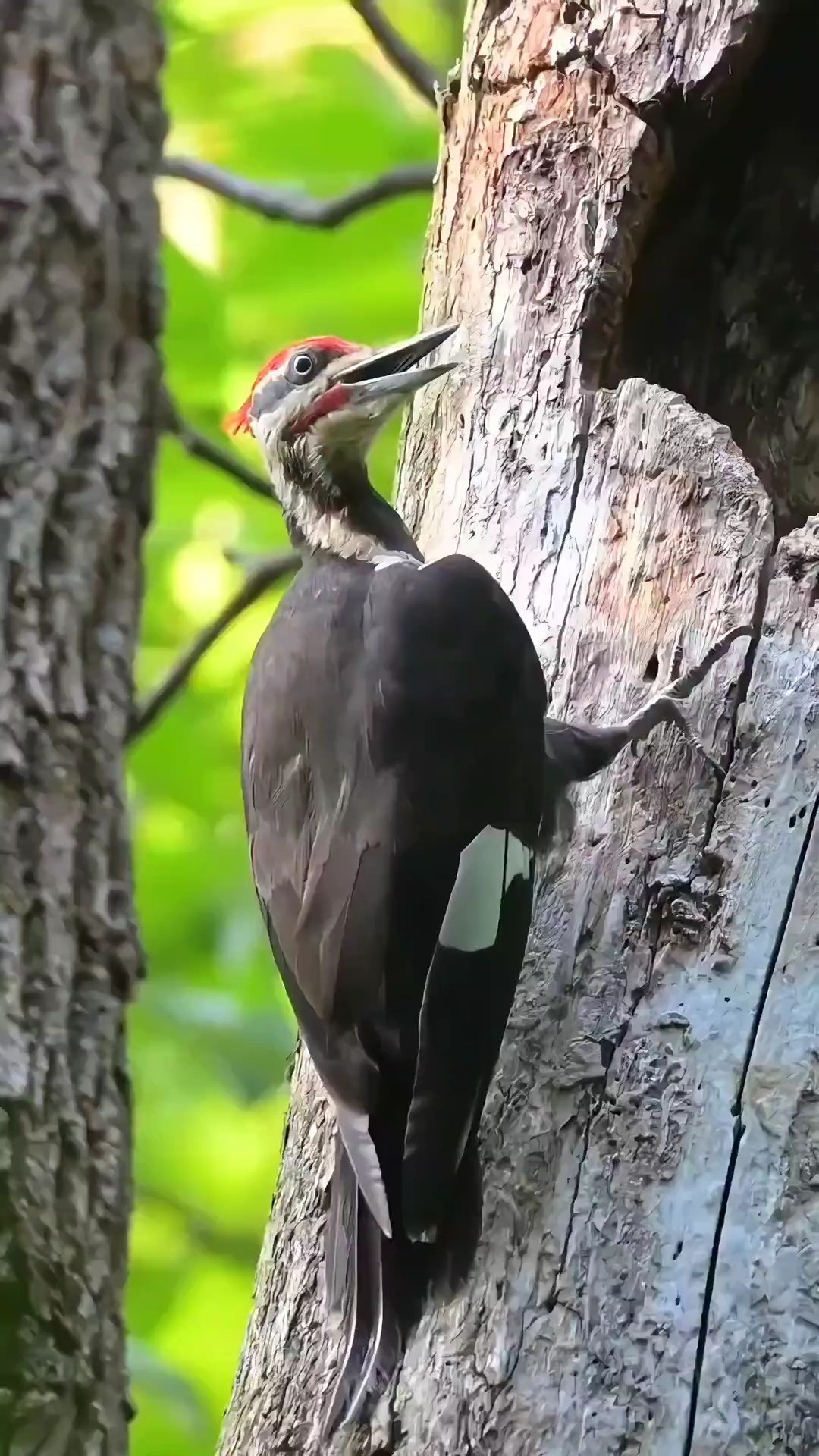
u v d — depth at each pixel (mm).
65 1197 5887
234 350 10867
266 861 6801
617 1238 6023
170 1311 10781
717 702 6742
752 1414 5598
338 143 10719
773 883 6320
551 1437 5848
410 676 6711
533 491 7645
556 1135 6297
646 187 7961
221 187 9914
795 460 8781
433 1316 6258
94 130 6691
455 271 8469
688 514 7137
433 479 8180
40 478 6336
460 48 12133
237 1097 10984
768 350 8797
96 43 6754
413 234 10625
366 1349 5895
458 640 6824
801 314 8805
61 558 6352
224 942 11547
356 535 7984
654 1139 6102
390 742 6609
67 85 6629
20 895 6020
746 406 8789
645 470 7320
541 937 6785
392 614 6891
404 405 8688
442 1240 5973
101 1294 5969
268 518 11914
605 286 7844
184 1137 11484
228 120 10711
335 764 6664
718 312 8766
